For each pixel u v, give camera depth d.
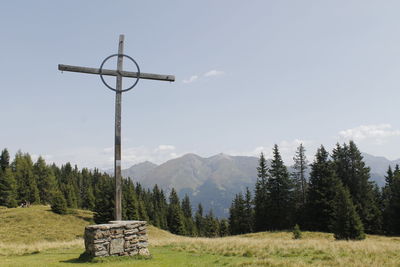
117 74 13.09
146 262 10.62
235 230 82.44
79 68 12.65
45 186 102.38
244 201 78.31
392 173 74.00
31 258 12.86
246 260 11.80
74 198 98.44
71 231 50.66
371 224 54.00
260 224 63.66
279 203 61.59
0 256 14.59
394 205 51.59
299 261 10.88
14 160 103.38
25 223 51.16
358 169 60.91
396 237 42.97
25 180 92.62
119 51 13.27
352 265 10.05
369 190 58.28
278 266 10.18
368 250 13.34
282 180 61.09
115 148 12.66
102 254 10.83
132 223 11.61
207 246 16.27
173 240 20.98
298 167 66.62
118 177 12.48
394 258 11.27
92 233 10.93
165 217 109.31
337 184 52.44
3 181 80.56
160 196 137.12
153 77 13.52
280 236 43.34
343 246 15.05
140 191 129.00
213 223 110.38
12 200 80.12
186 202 144.00
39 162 105.38
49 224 52.72
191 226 113.50
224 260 11.88
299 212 59.19
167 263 10.59
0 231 44.44
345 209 36.19
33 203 89.94
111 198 56.84
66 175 128.75
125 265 9.92
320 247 14.69
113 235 11.12
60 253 14.85
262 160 68.94
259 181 67.69
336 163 62.59
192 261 11.45
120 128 12.86
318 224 52.69
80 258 11.16
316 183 55.03
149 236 53.53
